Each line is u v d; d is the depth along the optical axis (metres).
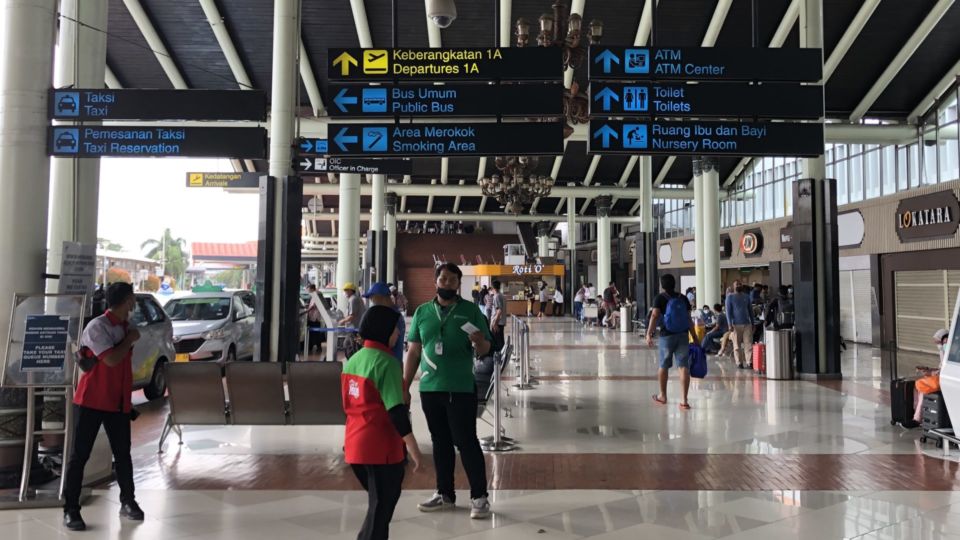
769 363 12.07
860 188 22.62
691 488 5.52
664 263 39.69
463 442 4.84
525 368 11.19
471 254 48.09
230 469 6.14
